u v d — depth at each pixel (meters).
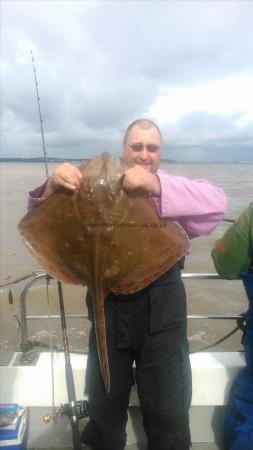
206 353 3.27
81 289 10.47
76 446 2.66
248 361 2.68
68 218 2.12
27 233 2.15
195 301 9.45
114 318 2.47
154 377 2.45
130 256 2.12
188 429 2.60
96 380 2.56
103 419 2.60
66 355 2.80
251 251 2.52
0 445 2.72
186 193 2.17
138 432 3.07
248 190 27.38
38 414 3.06
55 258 2.17
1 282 11.30
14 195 36.12
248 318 2.67
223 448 3.05
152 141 2.51
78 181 2.08
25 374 3.05
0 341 7.94
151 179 2.12
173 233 2.12
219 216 2.30
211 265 11.79
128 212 2.11
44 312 9.23
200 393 3.04
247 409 2.65
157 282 2.39
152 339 2.42
